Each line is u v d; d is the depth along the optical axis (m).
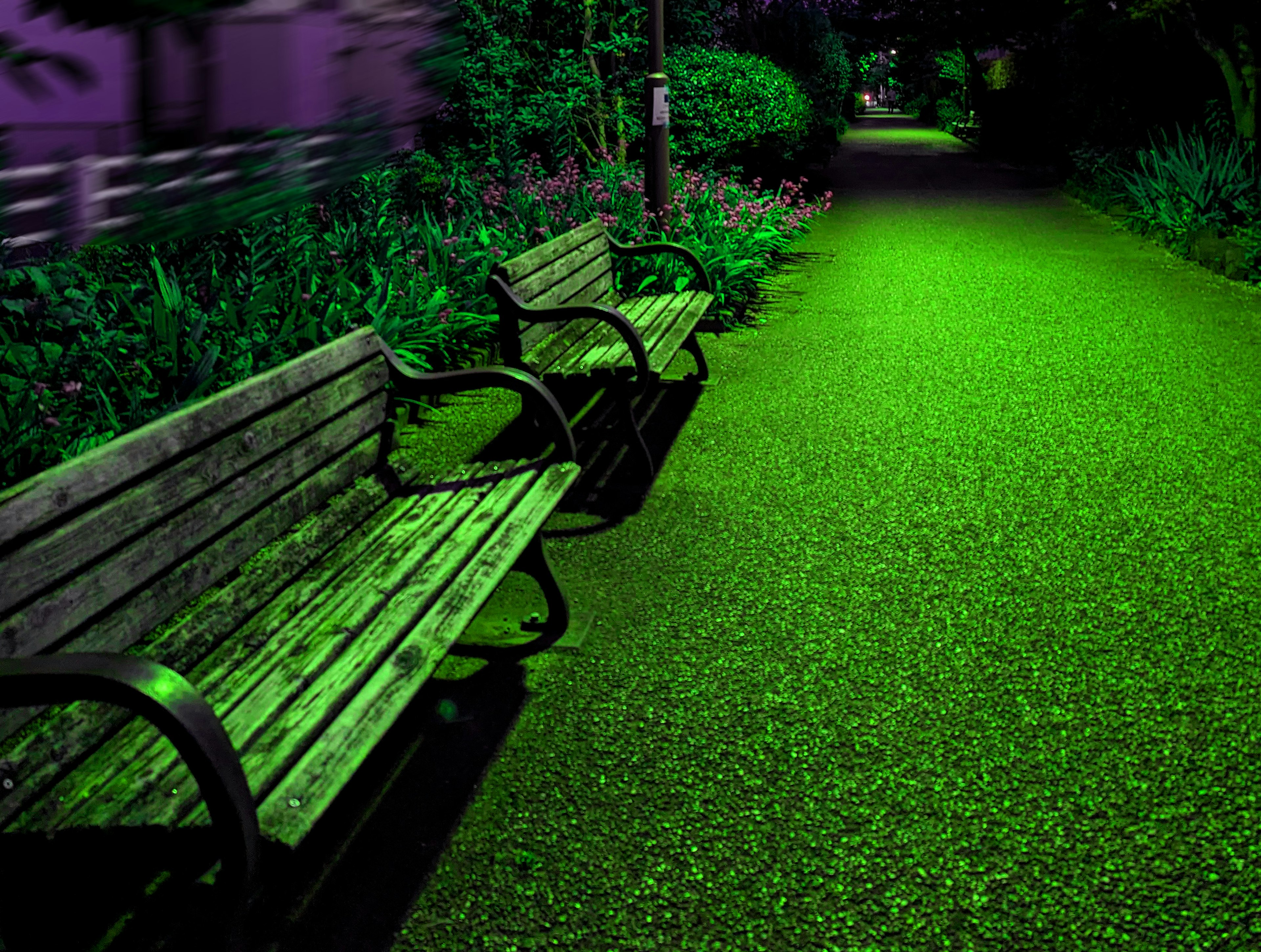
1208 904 2.23
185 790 1.84
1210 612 3.49
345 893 2.29
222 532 2.46
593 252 5.93
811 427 5.51
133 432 2.17
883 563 3.90
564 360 4.79
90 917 2.17
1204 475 4.73
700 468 4.91
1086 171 17.50
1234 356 6.82
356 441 3.15
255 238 6.01
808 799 2.59
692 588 3.72
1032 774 2.66
